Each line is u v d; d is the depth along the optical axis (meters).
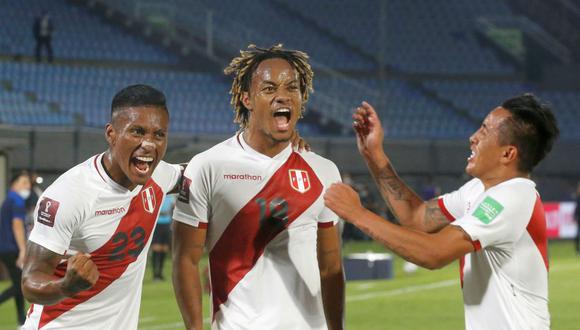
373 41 34.94
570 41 35.62
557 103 33.06
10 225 10.55
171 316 11.86
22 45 28.97
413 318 11.63
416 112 31.70
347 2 35.97
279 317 4.54
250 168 4.54
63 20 30.66
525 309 4.10
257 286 4.56
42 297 4.14
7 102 25.38
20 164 21.33
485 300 4.16
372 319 11.59
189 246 4.66
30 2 30.81
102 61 29.75
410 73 33.72
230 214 4.57
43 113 25.48
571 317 11.61
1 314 12.38
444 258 3.95
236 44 32.28
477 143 4.22
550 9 36.31
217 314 4.67
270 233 4.57
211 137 23.81
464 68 34.53
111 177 4.51
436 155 26.56
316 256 4.69
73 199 4.43
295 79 4.44
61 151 21.64
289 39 33.91
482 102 32.91
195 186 4.57
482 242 4.00
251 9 34.47
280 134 4.44
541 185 27.56
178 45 31.05
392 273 16.64
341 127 29.72
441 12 36.56
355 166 25.80
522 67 34.97
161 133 4.39
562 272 17.14
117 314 4.76
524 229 4.07
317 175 4.64
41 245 4.41
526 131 4.11
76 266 3.85
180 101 28.94
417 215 4.69
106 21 31.31
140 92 4.38
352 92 31.72
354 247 24.22
